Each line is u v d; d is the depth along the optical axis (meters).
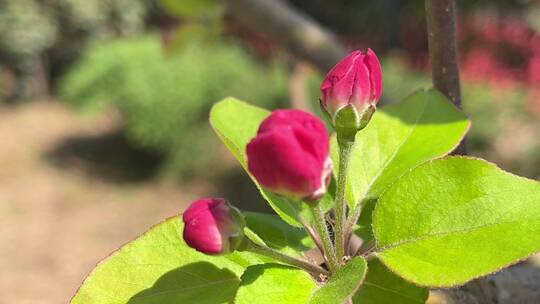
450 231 0.15
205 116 1.43
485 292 0.20
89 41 2.16
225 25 0.39
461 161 0.16
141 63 1.49
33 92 2.16
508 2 1.63
